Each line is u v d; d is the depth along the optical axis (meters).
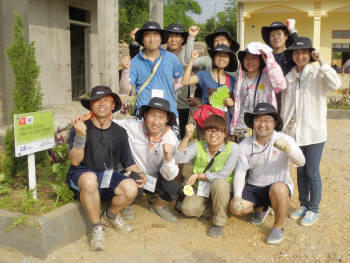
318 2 15.31
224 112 4.24
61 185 3.61
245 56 4.03
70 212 3.39
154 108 3.56
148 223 3.92
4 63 5.56
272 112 3.51
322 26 17.22
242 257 3.31
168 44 5.10
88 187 3.24
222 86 4.29
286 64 4.17
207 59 5.30
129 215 3.98
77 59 11.65
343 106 11.53
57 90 10.16
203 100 4.38
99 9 7.83
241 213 3.73
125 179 3.49
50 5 9.69
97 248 3.29
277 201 3.53
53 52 9.92
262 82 4.05
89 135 3.45
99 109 3.38
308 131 3.81
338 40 17.19
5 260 3.15
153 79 4.26
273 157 3.65
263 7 15.85
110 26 7.89
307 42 3.73
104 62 7.95
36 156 3.97
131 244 3.47
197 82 4.38
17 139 3.29
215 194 3.63
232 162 3.76
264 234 3.73
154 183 3.87
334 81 3.60
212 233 3.67
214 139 3.66
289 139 3.59
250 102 4.11
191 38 4.88
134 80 4.29
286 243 3.56
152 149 3.81
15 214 3.23
